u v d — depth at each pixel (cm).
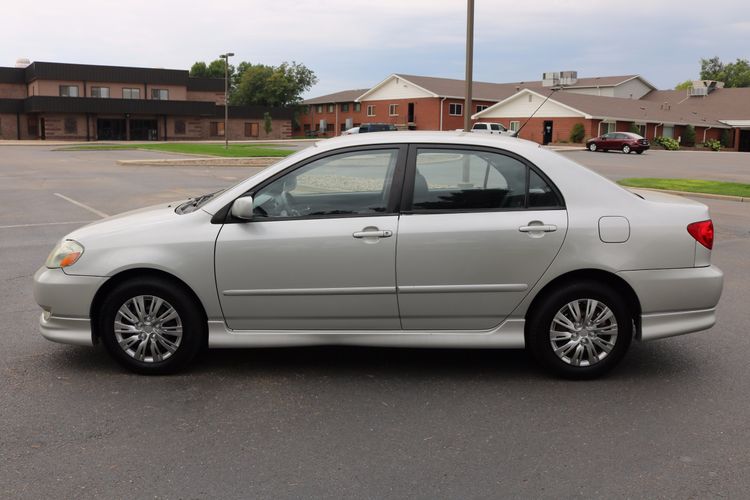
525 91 6016
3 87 6631
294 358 529
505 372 499
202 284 467
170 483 337
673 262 467
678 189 2000
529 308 476
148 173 2536
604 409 431
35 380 476
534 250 460
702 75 12119
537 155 472
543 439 388
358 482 338
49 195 1748
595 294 468
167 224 474
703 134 6806
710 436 392
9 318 630
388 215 464
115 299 475
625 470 351
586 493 328
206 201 502
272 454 369
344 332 475
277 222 467
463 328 475
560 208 466
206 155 3653
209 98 7425
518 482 339
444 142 471
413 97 7056
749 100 7294
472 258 460
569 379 480
